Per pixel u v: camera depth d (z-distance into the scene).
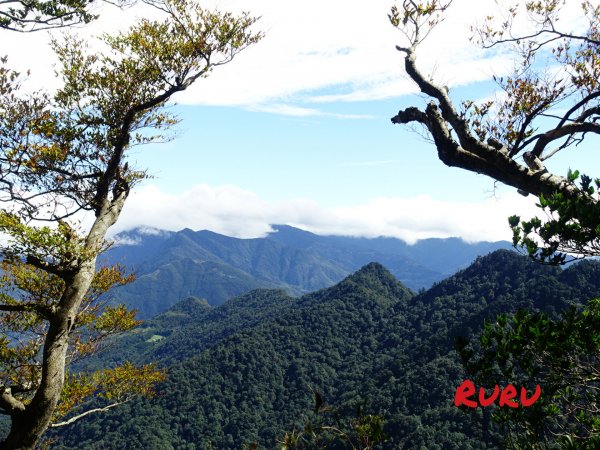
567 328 3.22
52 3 7.23
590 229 3.15
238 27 8.48
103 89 8.91
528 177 4.12
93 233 7.55
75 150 8.46
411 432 71.94
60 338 6.93
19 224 6.29
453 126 4.66
